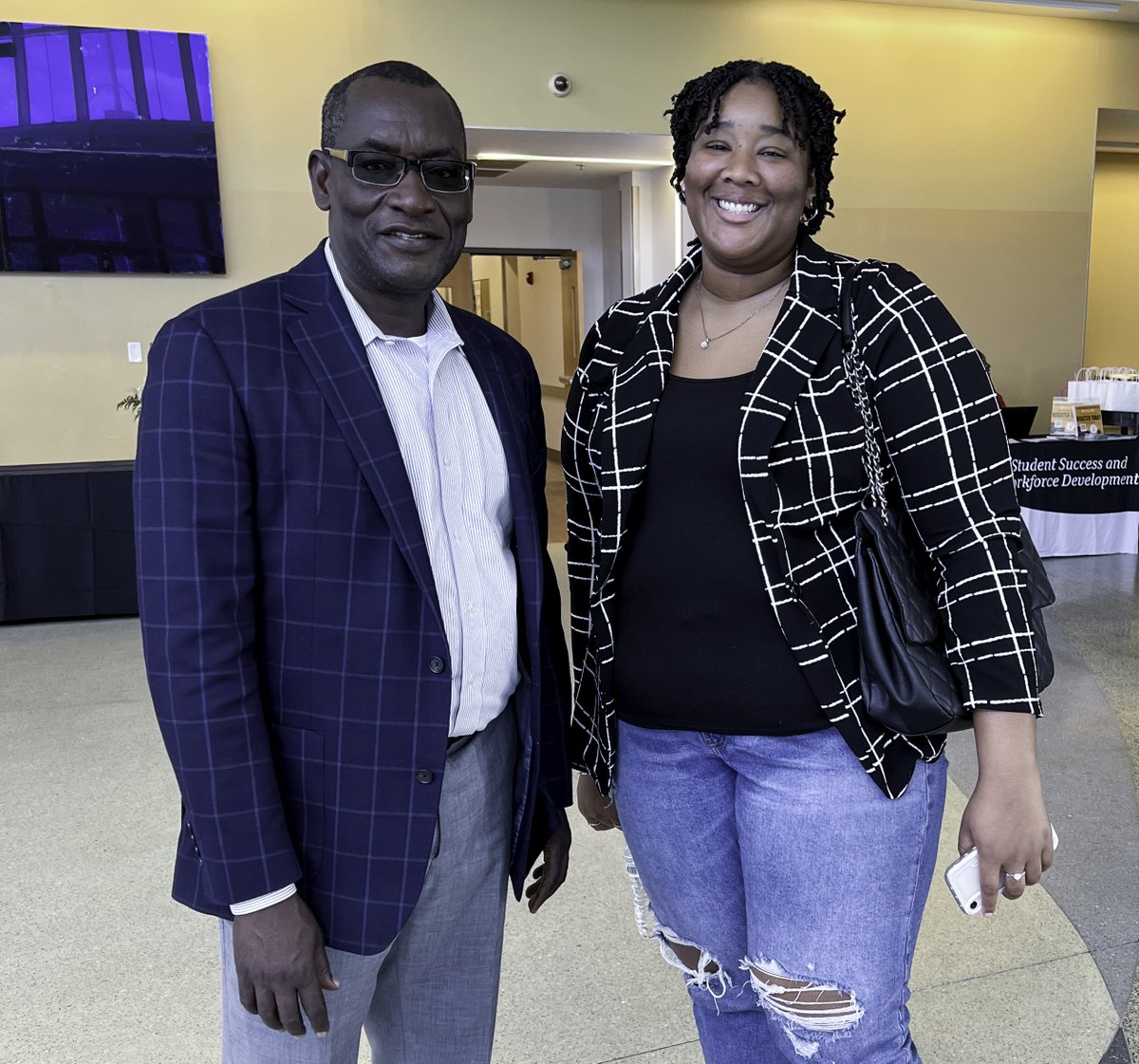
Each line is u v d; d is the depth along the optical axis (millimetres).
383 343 1229
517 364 1428
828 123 1343
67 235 6086
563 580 5598
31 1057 1939
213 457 1089
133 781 3275
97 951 2305
